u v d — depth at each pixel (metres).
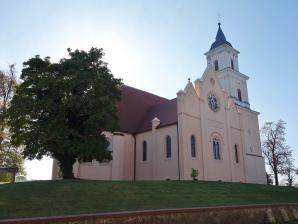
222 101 44.12
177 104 37.34
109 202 15.48
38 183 20.08
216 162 39.28
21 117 24.80
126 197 17.11
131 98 45.84
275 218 17.17
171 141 36.62
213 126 40.81
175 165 35.19
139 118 43.94
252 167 51.56
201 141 38.00
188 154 35.47
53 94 25.48
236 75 56.00
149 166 37.94
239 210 15.32
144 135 40.12
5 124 30.03
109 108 26.53
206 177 36.75
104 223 10.50
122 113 42.25
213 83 43.78
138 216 11.42
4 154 37.38
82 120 26.72
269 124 64.50
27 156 25.05
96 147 25.39
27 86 26.33
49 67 26.78
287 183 67.50
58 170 37.25
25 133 24.70
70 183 20.00
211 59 58.78
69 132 24.80
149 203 16.17
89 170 35.62
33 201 14.07
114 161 36.75
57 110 24.92
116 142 37.47
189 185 24.06
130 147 40.41
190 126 37.22
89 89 26.64
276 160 62.50
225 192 23.42
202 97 40.56
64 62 27.27
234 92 54.56
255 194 25.02
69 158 26.70
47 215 11.59
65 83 25.27
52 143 24.42
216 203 18.33
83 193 16.94
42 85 25.11
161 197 18.22
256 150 53.94
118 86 29.83
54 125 24.78
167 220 12.23
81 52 28.48
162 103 45.62
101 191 17.88
